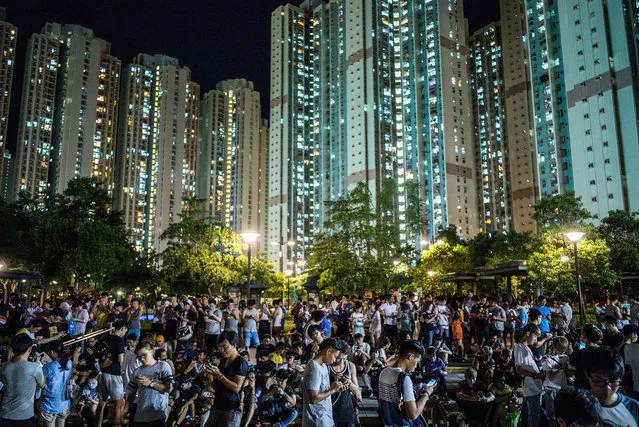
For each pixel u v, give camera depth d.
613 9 89.75
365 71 149.25
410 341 6.88
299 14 176.88
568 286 38.03
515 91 158.75
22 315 20.33
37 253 43.25
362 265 41.84
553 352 8.52
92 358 12.88
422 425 6.82
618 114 87.31
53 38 184.25
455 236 94.56
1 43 177.88
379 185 141.62
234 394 7.25
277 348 12.88
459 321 19.92
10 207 46.41
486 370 11.86
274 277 76.44
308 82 174.12
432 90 145.50
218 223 48.09
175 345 18.39
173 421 10.79
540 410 8.29
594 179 88.50
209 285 47.66
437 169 140.62
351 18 154.88
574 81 93.31
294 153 166.75
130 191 196.12
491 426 10.70
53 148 181.75
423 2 150.75
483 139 172.25
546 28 115.12
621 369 4.18
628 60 86.81
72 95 181.50
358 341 15.41
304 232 163.50
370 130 145.12
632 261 46.28
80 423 11.68
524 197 153.12
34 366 7.30
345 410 7.14
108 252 43.91
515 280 44.00
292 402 10.80
